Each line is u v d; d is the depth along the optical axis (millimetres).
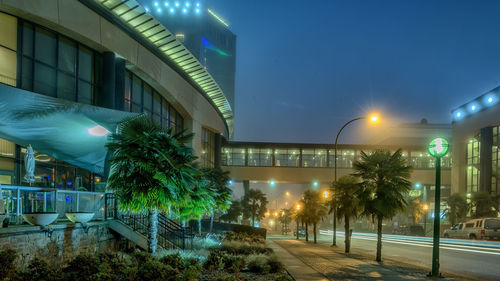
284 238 54750
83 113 14961
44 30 22047
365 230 98812
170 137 13633
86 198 15344
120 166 12750
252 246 23125
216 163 58250
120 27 26828
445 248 29562
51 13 21141
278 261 14297
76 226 13102
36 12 20266
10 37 20047
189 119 42562
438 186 14352
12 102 13367
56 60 22734
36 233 10938
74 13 22703
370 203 19297
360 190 19875
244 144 79125
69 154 17062
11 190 12156
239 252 20391
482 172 63812
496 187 61625
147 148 12820
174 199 12898
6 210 11742
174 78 36719
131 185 12453
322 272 13867
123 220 16953
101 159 17641
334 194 27031
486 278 14914
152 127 13547
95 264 11117
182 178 13156
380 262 18438
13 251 8781
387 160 19734
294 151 80438
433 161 81500
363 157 20125
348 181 26156
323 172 79250
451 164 79188
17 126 14680
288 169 79000
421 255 24156
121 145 12828
